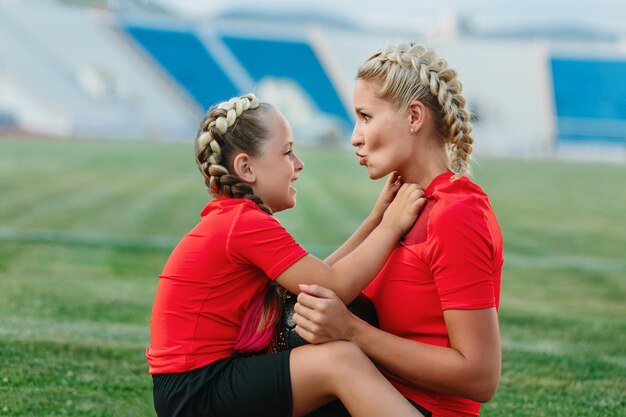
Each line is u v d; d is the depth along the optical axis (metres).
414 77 2.38
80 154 21.72
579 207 14.66
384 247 2.33
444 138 2.44
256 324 2.38
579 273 7.88
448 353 2.21
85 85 36.75
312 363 2.19
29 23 38.81
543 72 42.62
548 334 5.13
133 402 3.47
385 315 2.37
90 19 40.28
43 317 4.88
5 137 27.66
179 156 22.75
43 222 9.74
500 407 3.59
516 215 13.15
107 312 5.18
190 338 2.35
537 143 38.41
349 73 41.94
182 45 40.66
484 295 2.20
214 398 2.28
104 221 10.13
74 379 3.71
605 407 3.62
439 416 2.31
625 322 5.61
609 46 44.09
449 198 2.25
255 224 2.35
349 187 16.30
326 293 2.26
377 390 2.14
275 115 2.54
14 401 3.36
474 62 42.97
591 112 40.25
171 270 2.41
